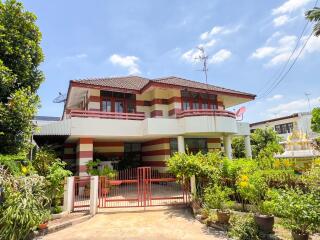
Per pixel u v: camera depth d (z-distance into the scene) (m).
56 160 10.08
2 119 7.98
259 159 11.80
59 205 9.55
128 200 10.46
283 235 6.51
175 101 16.64
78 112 13.61
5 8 9.12
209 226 7.95
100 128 13.57
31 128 9.08
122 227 8.01
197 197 9.76
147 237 7.03
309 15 12.36
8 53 8.68
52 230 7.61
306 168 10.88
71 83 14.32
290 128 33.03
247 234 6.49
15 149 8.65
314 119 13.73
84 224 8.47
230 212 8.13
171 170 10.41
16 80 8.96
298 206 5.80
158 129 14.23
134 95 17.48
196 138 17.84
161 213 9.66
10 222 5.88
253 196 7.56
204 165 10.11
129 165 16.91
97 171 13.09
